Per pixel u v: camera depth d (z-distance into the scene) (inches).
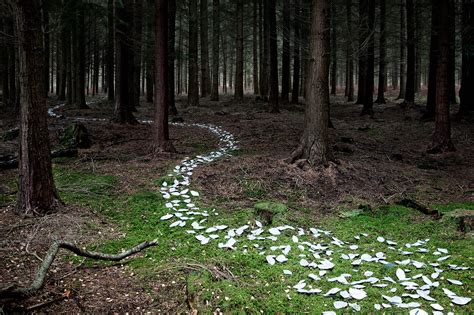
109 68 973.8
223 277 160.7
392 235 210.1
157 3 361.1
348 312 137.4
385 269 168.7
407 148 459.8
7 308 134.2
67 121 633.0
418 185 308.7
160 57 370.0
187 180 291.7
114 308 143.6
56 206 228.5
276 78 752.3
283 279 161.5
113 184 286.4
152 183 288.8
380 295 147.2
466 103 652.1
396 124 620.7
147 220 227.5
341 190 287.4
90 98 1323.8
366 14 622.2
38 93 220.2
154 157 363.9
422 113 708.0
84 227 212.2
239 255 181.8
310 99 316.5
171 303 147.6
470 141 478.6
